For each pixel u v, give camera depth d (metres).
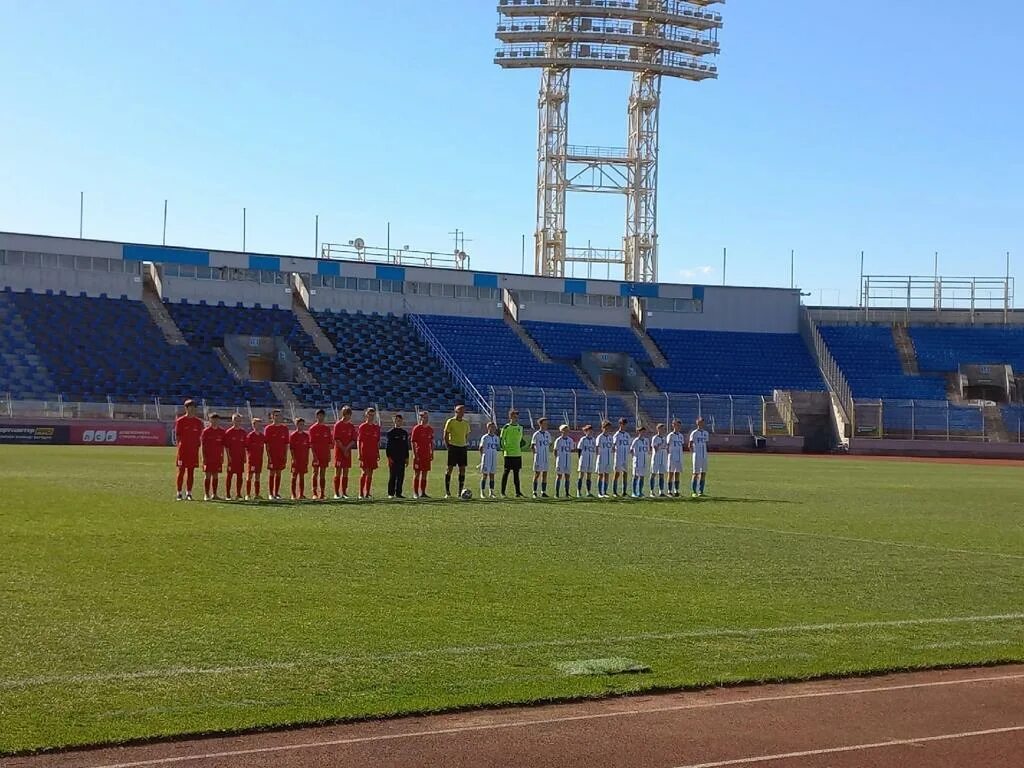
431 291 78.56
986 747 8.41
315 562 16.66
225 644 11.11
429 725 8.71
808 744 8.38
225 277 73.12
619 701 9.48
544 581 15.28
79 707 8.91
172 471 36.31
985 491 35.69
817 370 81.25
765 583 15.58
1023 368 79.19
